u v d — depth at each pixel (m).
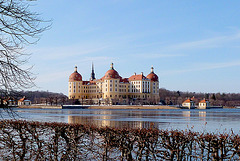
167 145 17.66
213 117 98.12
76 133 19.98
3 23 15.31
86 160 20.53
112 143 18.78
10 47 15.80
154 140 17.94
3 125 20.77
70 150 19.80
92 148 19.83
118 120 79.62
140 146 18.11
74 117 93.56
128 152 18.31
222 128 53.16
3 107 17.06
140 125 61.62
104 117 95.38
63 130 20.09
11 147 20.30
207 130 48.84
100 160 19.53
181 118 91.00
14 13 15.30
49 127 20.66
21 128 20.78
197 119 85.06
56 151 19.84
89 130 19.84
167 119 85.44
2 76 15.80
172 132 17.72
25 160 20.25
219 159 16.42
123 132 18.50
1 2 15.16
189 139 17.36
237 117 97.50
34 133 20.52
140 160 18.06
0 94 16.30
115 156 20.95
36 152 20.16
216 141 16.50
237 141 16.08
